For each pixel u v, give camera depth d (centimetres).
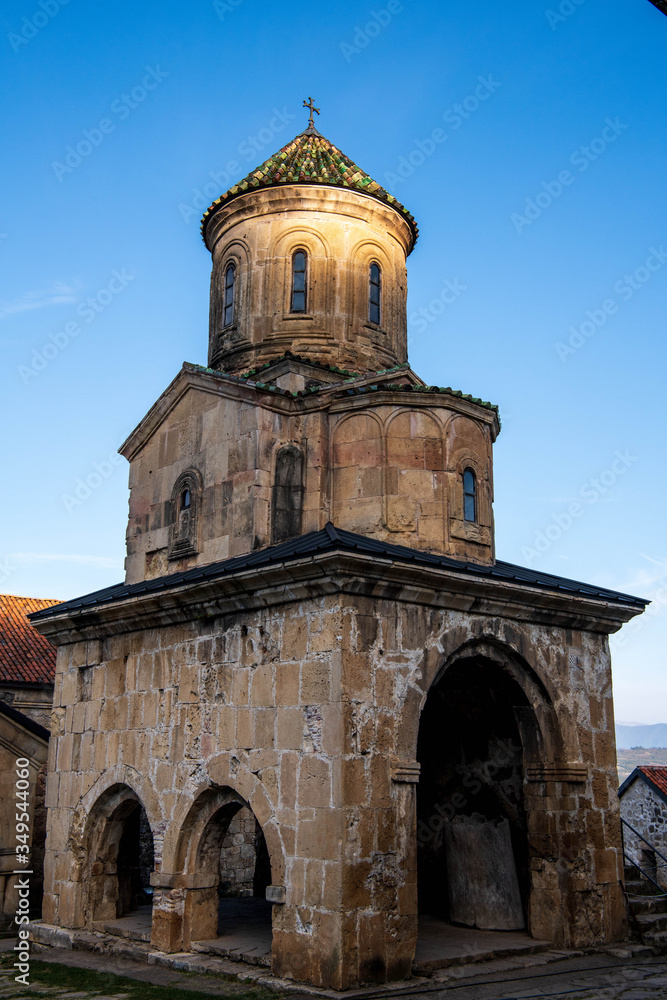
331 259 1841
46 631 1769
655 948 1440
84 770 1642
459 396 1567
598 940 1439
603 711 1577
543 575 1634
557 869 1441
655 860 2750
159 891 1415
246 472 1555
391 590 1259
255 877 2089
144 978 1270
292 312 1819
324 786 1180
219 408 1645
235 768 1321
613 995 1137
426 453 1530
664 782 2823
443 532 1501
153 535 1745
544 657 1492
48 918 1653
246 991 1150
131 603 1516
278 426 1584
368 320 1853
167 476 1739
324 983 1120
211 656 1412
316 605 1252
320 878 1159
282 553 1290
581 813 1478
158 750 1476
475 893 1513
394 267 1939
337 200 1861
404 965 1180
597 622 1573
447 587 1308
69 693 1733
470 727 1627
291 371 1655
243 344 1828
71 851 1628
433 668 1305
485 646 1416
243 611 1367
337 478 1554
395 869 1194
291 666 1268
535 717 1479
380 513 1502
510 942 1393
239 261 1883
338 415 1580
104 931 1558
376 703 1224
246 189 1862
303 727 1230
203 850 1412
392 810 1209
